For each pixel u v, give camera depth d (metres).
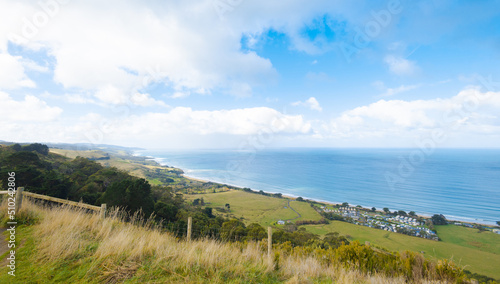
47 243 4.06
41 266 3.38
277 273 4.48
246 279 3.81
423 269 5.90
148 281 3.26
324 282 4.67
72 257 3.74
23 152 28.23
